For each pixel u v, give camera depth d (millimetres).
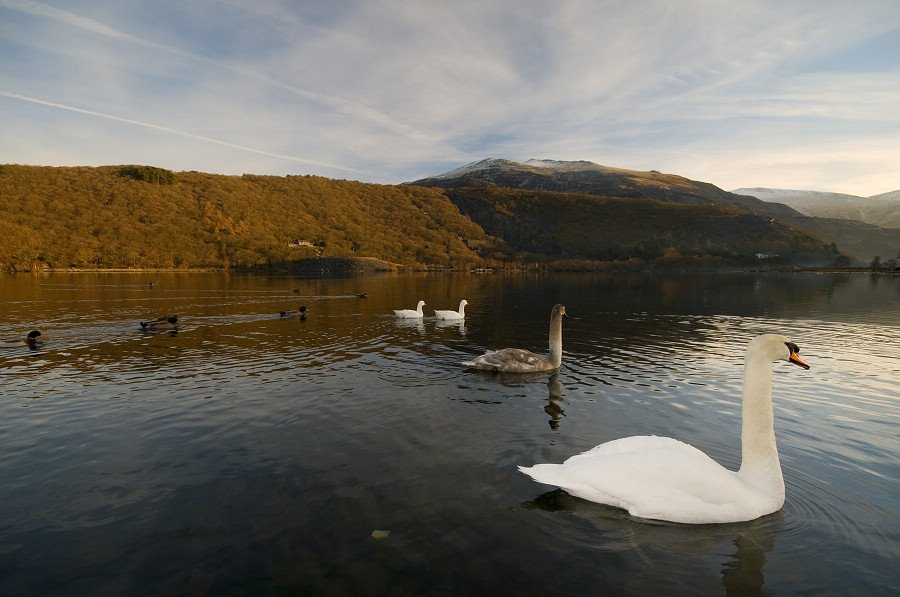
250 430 9570
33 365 15242
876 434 9492
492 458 8211
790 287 55875
